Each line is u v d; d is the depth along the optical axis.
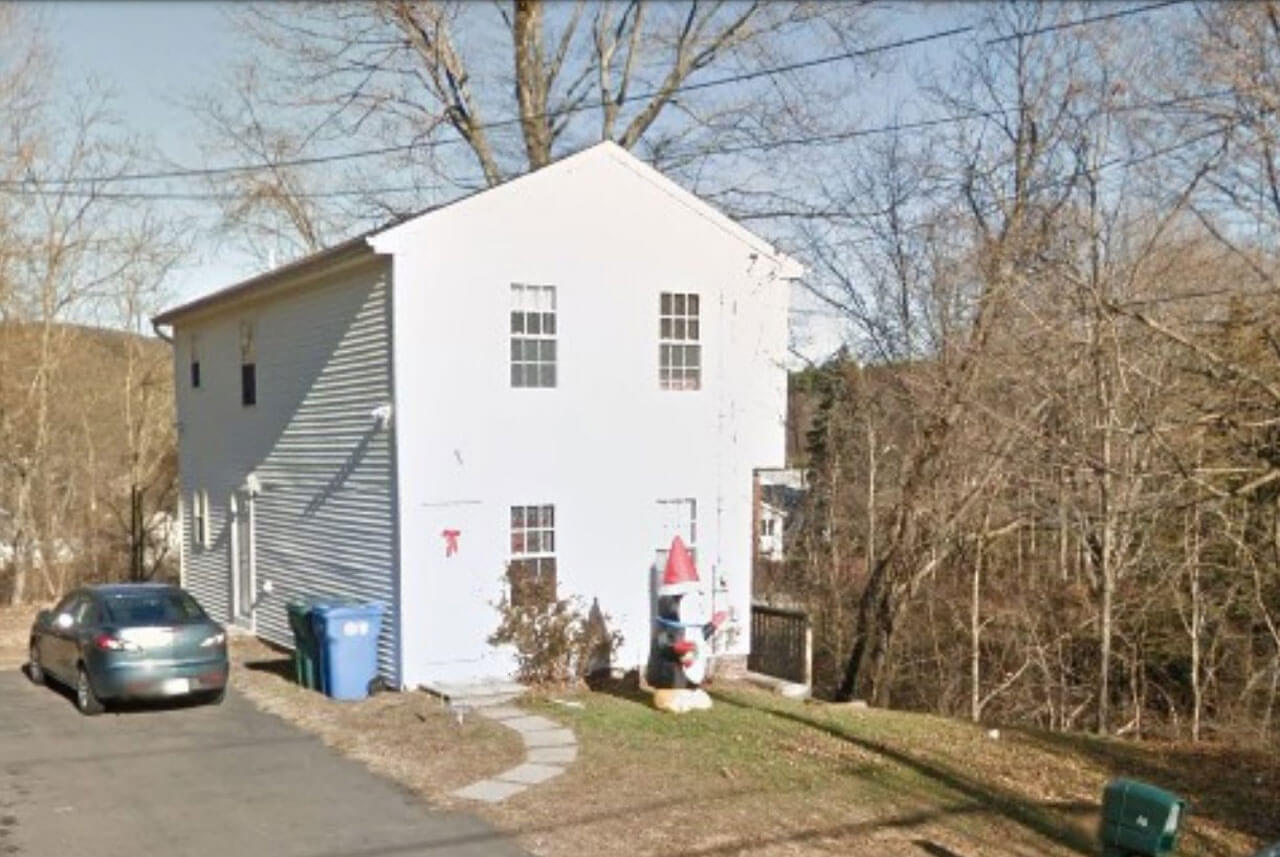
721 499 15.04
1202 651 16.91
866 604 18.14
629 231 14.24
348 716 11.38
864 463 21.25
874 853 7.38
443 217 12.85
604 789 8.60
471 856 7.04
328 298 14.21
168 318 19.70
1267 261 12.84
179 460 20.38
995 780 9.94
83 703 11.53
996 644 18.83
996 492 16.88
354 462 13.61
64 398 27.34
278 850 7.16
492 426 13.24
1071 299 14.49
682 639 12.09
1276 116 11.41
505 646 13.25
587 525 13.95
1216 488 12.18
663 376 14.59
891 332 19.22
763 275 15.37
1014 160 17.05
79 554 27.80
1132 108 19.38
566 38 24.28
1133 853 5.79
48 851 7.15
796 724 11.55
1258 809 9.77
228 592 17.95
